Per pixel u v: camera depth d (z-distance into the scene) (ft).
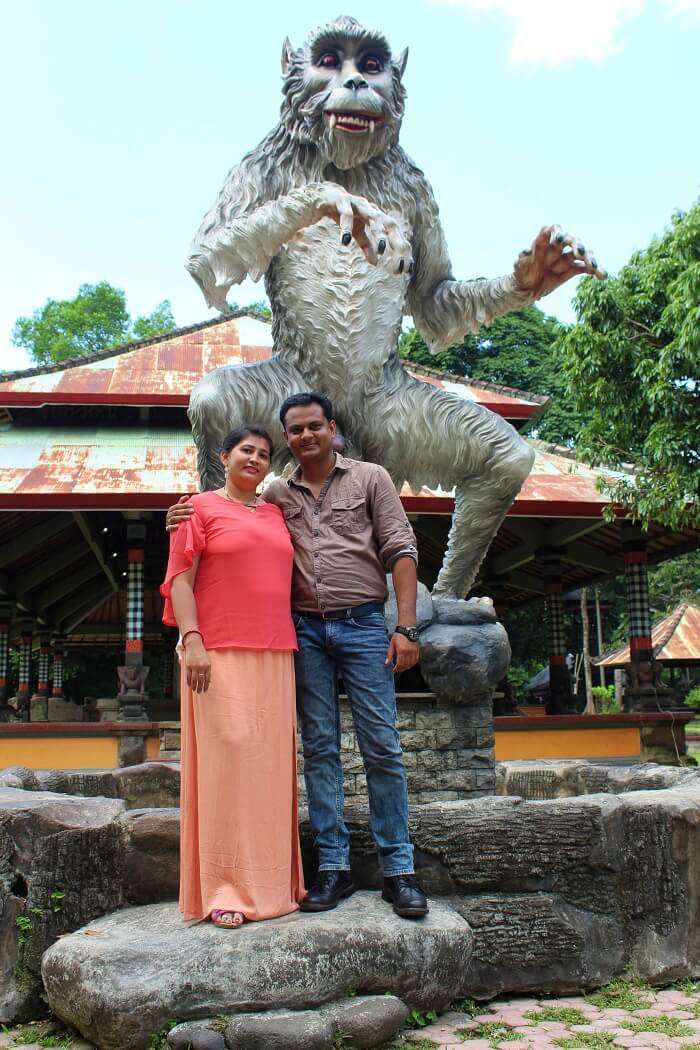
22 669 69.36
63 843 11.37
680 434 35.76
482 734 17.99
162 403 45.55
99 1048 9.35
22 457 43.57
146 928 10.24
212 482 16.53
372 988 9.72
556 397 84.79
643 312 38.47
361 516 11.19
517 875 11.53
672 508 36.47
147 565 64.85
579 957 11.32
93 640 93.09
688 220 35.99
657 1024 10.02
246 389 16.33
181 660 10.49
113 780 19.62
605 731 41.29
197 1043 8.64
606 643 106.42
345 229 13.47
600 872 11.78
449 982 10.16
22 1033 10.41
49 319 125.08
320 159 16.70
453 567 18.30
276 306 16.97
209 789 10.21
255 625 10.45
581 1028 9.95
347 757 17.89
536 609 97.45
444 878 11.43
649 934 11.81
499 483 17.29
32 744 38.24
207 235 16.03
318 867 11.17
